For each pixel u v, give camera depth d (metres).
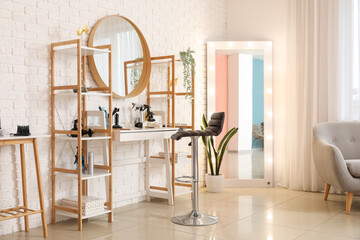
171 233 3.27
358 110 4.77
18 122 3.32
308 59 5.02
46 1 3.51
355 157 4.48
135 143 4.41
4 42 3.22
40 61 3.47
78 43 3.28
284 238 3.12
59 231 3.32
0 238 3.12
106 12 4.06
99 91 3.97
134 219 3.71
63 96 3.67
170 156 4.52
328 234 3.23
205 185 5.43
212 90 5.39
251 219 3.69
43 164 3.51
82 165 3.66
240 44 5.37
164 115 4.41
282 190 5.11
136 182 4.42
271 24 5.46
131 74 4.30
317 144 4.33
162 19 4.75
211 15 5.55
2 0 3.21
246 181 5.33
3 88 3.22
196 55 5.28
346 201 4.06
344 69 4.82
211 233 3.26
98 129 3.71
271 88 5.36
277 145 5.41
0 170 3.22
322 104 4.96
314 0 4.96
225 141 5.00
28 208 3.40
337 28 4.82
